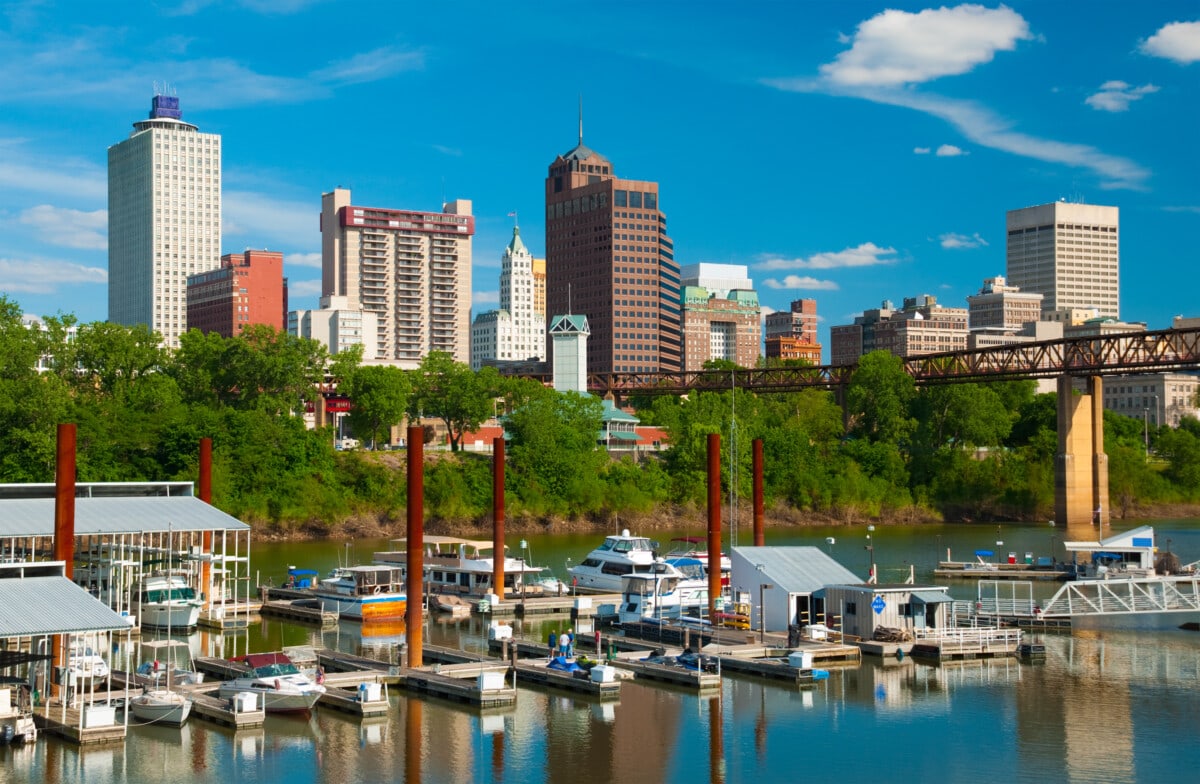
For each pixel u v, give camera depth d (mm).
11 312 177500
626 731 67312
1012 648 86938
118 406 171125
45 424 156375
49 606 63594
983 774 60250
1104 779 59531
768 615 93375
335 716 69688
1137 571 131000
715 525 99312
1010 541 184125
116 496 108500
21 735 62750
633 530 198750
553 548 170250
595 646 89750
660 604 98812
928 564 151625
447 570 118875
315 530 179375
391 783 58594
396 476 192625
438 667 78688
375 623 103625
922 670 82312
